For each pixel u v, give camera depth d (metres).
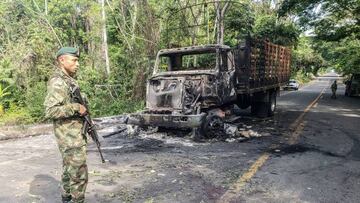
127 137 9.12
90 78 14.55
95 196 4.90
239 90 10.45
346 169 6.31
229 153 7.47
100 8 16.61
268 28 28.33
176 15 16.55
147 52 14.44
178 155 7.28
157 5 17.41
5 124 10.80
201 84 8.98
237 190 5.18
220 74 9.27
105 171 6.11
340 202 4.74
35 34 14.96
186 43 16.80
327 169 6.30
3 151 7.64
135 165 6.51
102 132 9.78
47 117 3.71
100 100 13.30
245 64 10.31
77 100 3.92
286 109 16.38
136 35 15.02
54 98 3.70
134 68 14.62
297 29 27.56
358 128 10.89
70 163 3.86
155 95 8.98
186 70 9.92
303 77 60.34
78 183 3.92
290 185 5.42
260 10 35.00
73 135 3.85
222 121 9.32
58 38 15.59
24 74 13.28
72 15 19.55
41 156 7.20
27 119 11.33
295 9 23.39
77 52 3.98
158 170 6.19
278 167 6.41
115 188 5.24
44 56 14.34
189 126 8.34
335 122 12.15
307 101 21.25
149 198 4.84
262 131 10.16
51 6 18.61
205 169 6.27
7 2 18.12
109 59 16.16
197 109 8.64
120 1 16.02
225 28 22.22
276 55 13.84
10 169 6.21
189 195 4.96
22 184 5.40
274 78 13.59
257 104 13.10
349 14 23.31
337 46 39.62
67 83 3.84
